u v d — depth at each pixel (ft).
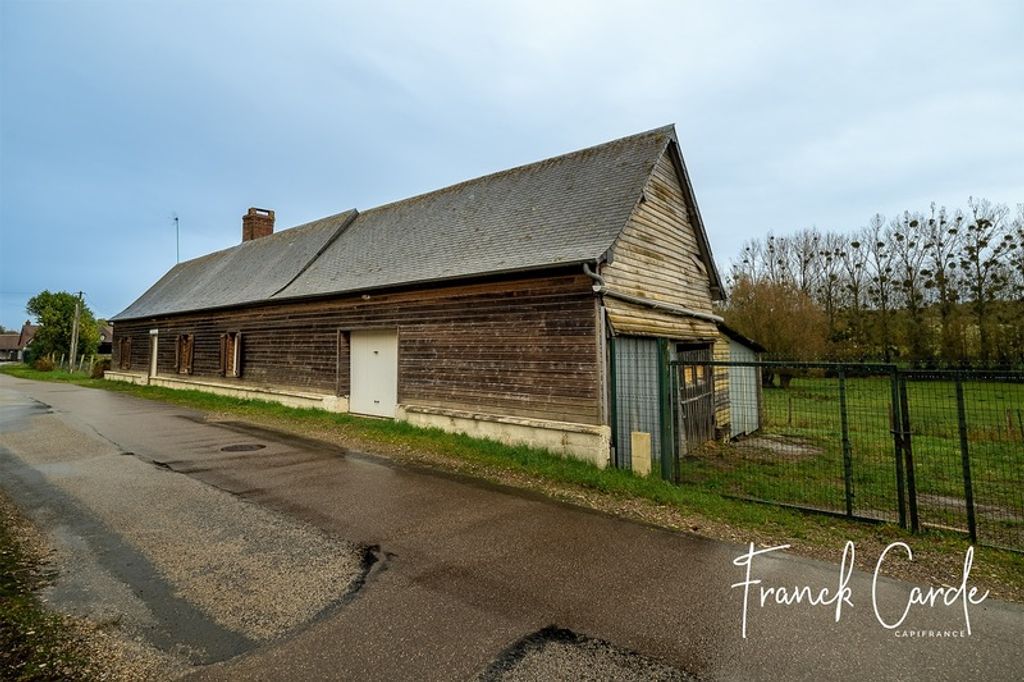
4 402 49.47
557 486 20.80
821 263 117.60
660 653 9.21
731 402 37.91
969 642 9.75
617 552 14.05
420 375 32.65
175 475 21.80
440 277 29.91
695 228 38.34
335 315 40.09
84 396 55.42
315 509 17.43
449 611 10.62
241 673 8.39
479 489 20.21
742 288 84.69
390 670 8.54
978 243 95.40
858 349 93.61
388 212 51.08
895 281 104.68
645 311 29.60
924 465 26.48
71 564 12.70
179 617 10.21
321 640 9.43
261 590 11.44
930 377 15.72
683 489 20.07
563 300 25.75
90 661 8.66
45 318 134.92
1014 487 22.31
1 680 8.02
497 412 28.14
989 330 85.40
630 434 25.63
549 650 9.23
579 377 24.88
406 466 23.86
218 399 49.83
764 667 8.82
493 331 28.68
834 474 24.29
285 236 64.90
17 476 21.35
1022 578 12.64
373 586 11.73
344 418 36.50
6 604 10.51
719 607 11.00
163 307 67.67
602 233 26.50
